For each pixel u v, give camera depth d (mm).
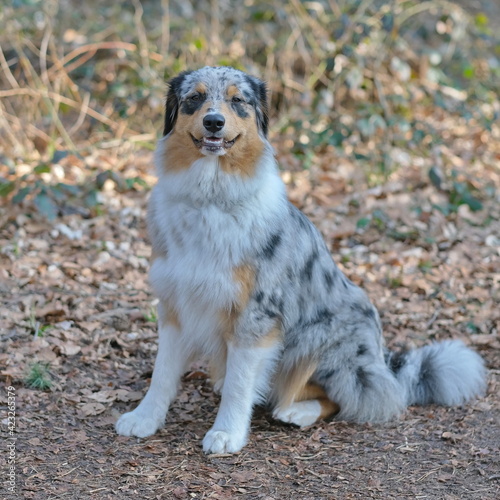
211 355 6375
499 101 14453
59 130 12055
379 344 6770
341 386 6531
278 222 6066
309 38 13422
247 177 5926
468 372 6824
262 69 13641
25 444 5852
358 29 12805
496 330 8172
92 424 6250
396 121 11875
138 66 12938
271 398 6680
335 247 9898
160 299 6207
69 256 9242
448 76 14602
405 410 6715
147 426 6121
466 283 9125
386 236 10164
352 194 11148
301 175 11625
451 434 6215
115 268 9070
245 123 5953
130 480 5473
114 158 11844
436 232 10273
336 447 6082
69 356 7281
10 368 6859
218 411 6355
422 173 11742
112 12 14344
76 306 8172
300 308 6305
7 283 8430
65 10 14141
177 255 5965
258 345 6023
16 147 11680
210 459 5812
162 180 6117
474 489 5461
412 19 15070
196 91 5980
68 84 12656
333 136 11820
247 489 5418
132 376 7102
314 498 5320
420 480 5578
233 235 5828
